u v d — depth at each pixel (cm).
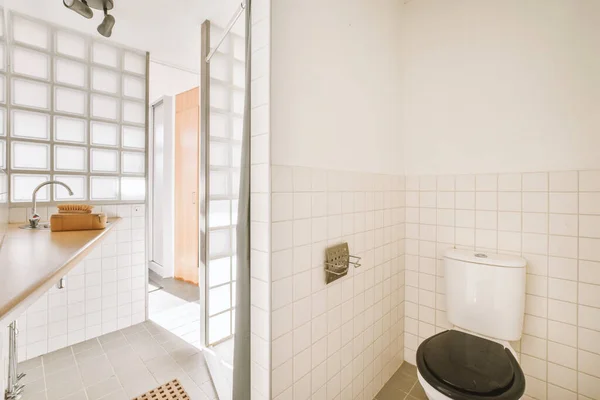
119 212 223
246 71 110
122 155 225
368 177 152
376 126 160
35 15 180
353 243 141
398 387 166
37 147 183
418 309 184
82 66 203
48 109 188
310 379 117
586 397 132
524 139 147
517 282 136
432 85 178
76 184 201
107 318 216
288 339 108
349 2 139
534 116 145
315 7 120
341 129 134
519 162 149
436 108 176
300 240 112
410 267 187
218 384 149
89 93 207
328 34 127
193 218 335
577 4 134
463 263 148
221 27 193
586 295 132
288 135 108
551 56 140
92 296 208
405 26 190
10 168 171
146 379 162
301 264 113
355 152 143
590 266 131
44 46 186
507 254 151
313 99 119
